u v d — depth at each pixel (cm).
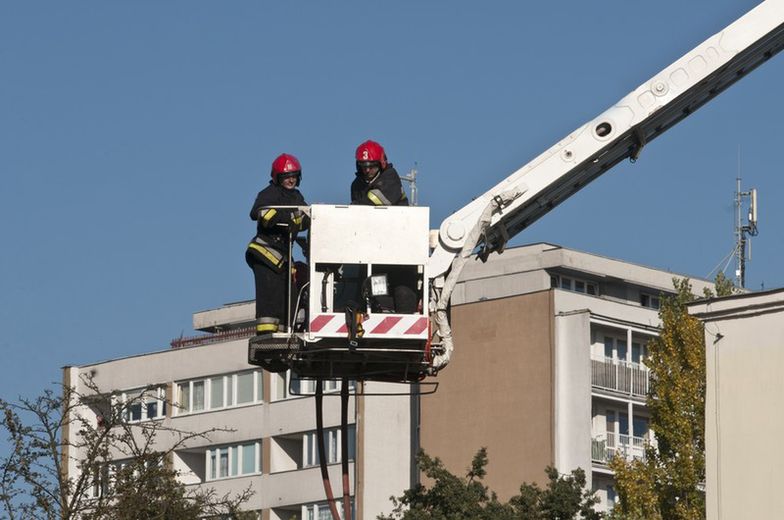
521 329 8312
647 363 6406
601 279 9250
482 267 9325
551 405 8138
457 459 8319
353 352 2402
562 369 8194
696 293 9256
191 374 9344
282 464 9000
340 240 2369
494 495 5441
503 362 8319
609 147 2642
